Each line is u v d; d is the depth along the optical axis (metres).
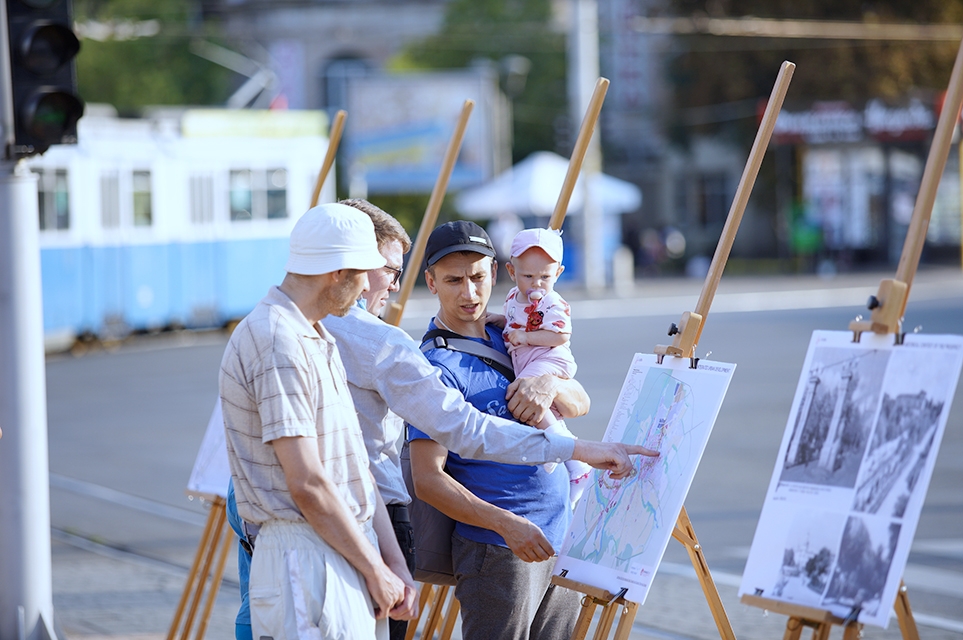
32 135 13.20
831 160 101.19
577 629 9.66
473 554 10.27
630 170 111.44
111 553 20.86
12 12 13.45
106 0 96.44
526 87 104.38
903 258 8.54
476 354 10.47
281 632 8.57
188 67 96.62
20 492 12.96
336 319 9.85
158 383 42.75
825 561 8.20
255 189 60.56
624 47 109.75
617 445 9.80
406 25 114.62
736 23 93.06
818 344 8.94
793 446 8.76
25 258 13.07
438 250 10.30
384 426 9.91
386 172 94.25
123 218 55.03
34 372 13.09
